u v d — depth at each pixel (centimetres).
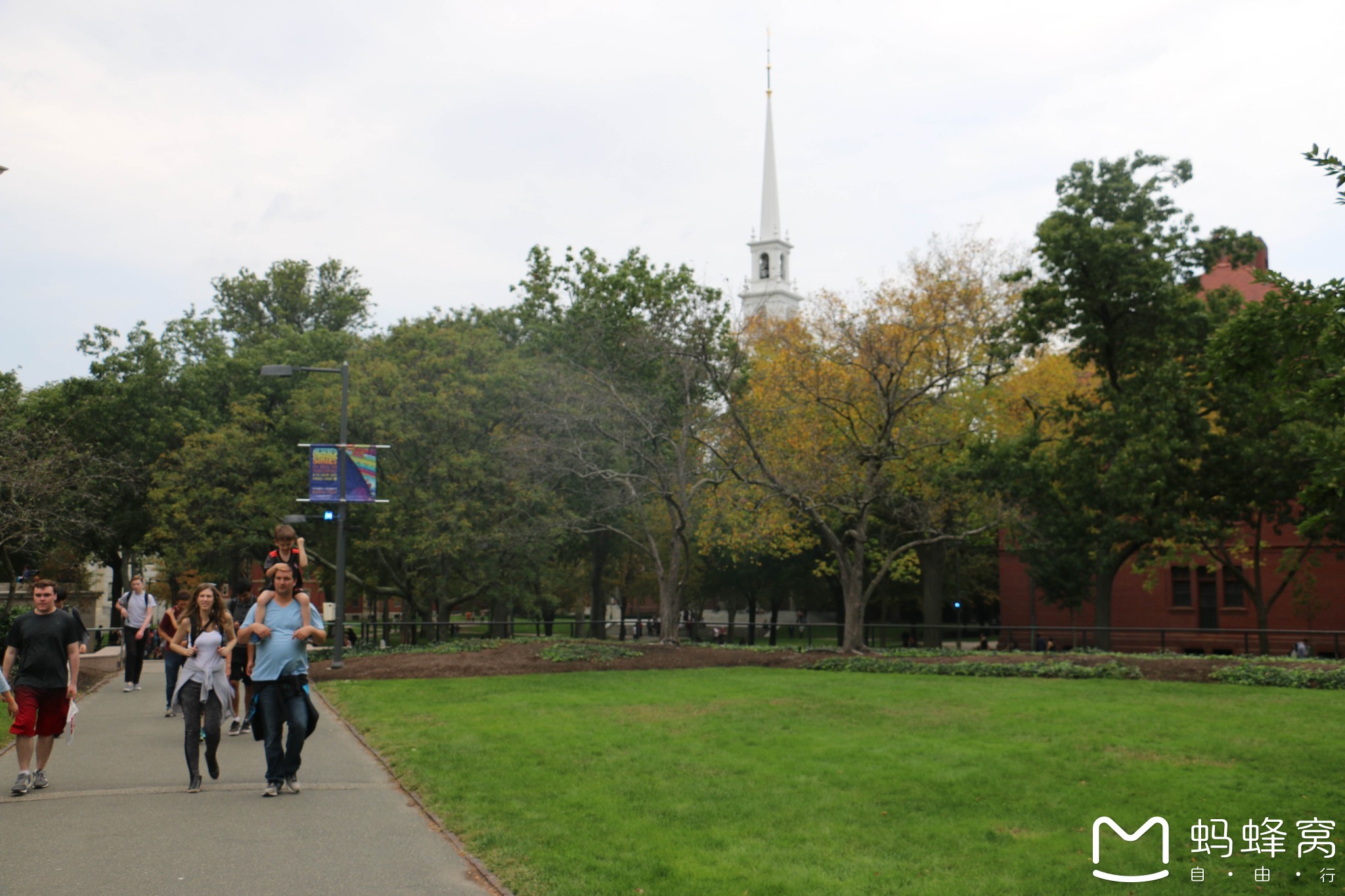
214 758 1013
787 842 809
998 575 5562
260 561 4231
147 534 3809
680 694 1847
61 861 736
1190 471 2880
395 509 3409
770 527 3522
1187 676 2138
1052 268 3131
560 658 2514
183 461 3647
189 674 1010
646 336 3166
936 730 1385
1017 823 876
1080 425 3125
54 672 991
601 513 3719
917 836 829
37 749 1001
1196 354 2950
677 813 899
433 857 764
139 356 4422
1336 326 964
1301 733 1347
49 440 3023
